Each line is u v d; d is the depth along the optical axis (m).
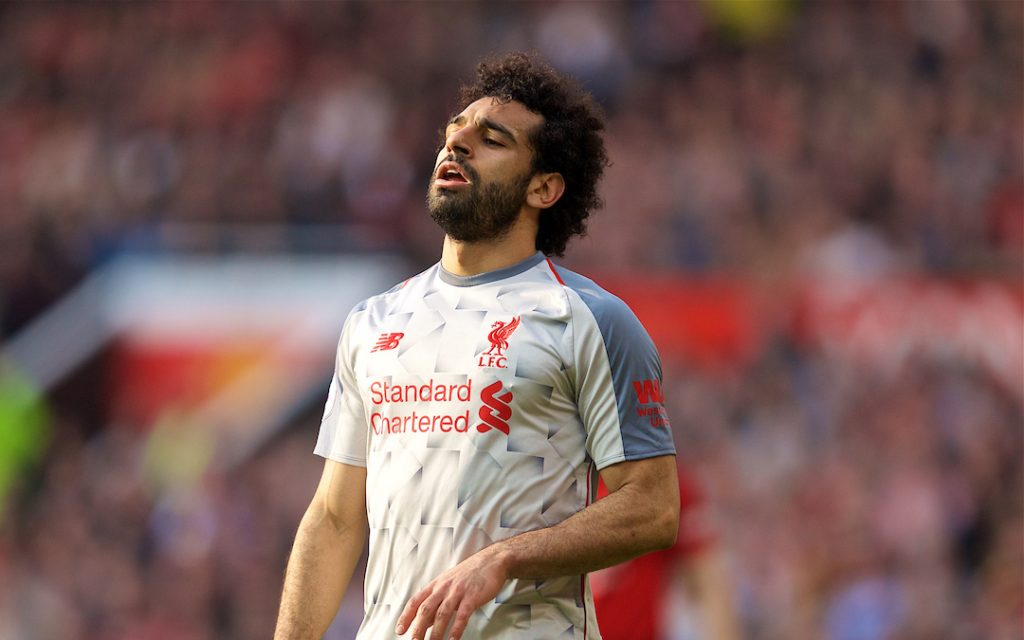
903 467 41.31
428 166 51.12
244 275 45.41
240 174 50.19
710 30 54.31
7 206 49.72
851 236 47.59
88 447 44.00
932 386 43.09
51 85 54.62
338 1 55.06
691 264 45.53
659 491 9.76
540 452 9.66
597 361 9.77
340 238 46.88
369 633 9.85
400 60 54.03
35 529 42.88
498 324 9.91
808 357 43.75
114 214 49.00
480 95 10.85
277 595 41.22
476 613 9.47
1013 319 43.97
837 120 52.19
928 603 38.31
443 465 9.66
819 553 39.66
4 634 41.41
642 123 52.56
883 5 54.81
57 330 45.44
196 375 44.31
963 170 50.62
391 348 10.12
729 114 52.47
